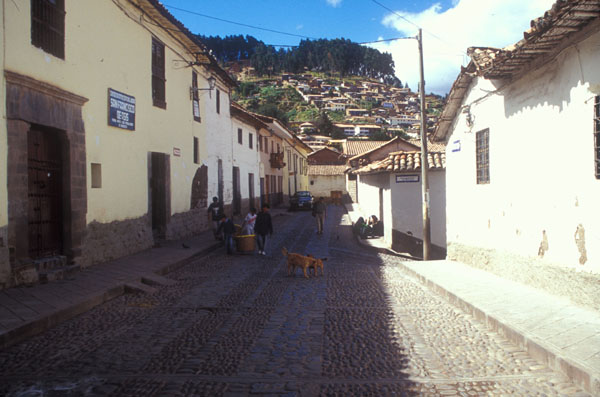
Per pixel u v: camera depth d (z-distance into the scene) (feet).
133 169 40.01
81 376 14.75
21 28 25.46
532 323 18.93
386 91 633.20
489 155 31.86
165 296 27.04
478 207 33.88
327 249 52.85
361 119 463.42
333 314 22.68
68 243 30.63
